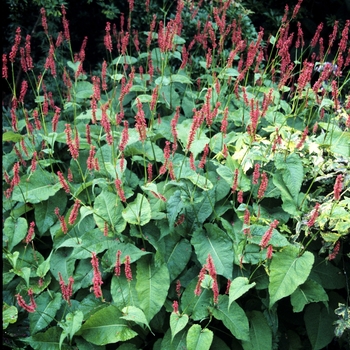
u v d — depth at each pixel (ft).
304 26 9.14
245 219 3.87
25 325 4.40
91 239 4.25
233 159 4.51
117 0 7.91
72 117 5.98
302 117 5.50
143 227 4.36
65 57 7.57
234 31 5.77
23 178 4.81
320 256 4.59
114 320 4.00
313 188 4.86
